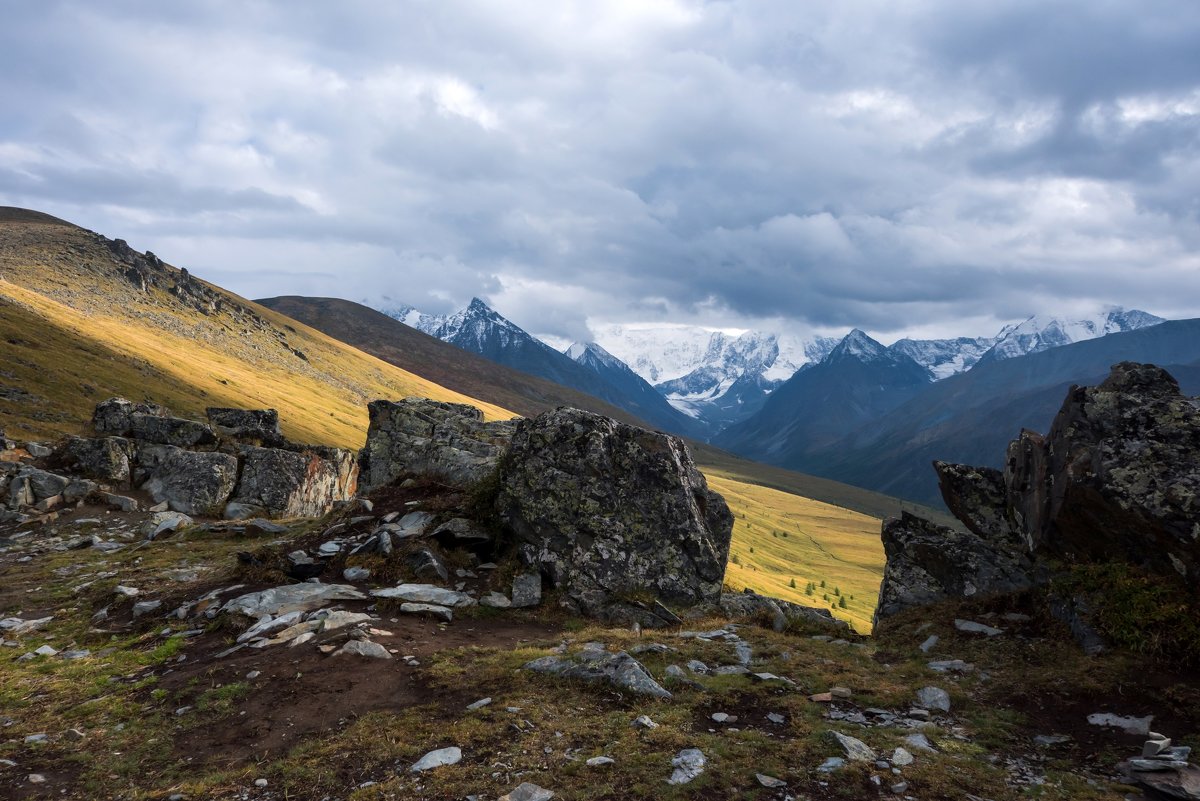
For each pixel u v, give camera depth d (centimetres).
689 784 1123
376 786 1135
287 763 1233
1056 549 2058
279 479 4609
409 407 4247
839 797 1102
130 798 1153
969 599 2161
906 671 1731
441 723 1368
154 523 3594
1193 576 1677
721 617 2320
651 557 2431
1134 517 1761
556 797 1088
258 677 1603
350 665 1645
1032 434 2364
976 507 2467
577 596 2300
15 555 3148
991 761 1255
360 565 2386
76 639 2027
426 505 2805
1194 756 1207
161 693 1566
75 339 14838
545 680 1575
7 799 1153
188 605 2184
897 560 2411
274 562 2423
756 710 1452
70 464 4344
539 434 2594
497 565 2459
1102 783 1161
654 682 1545
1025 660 1722
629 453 2606
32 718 1473
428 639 1873
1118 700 1455
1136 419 1955
